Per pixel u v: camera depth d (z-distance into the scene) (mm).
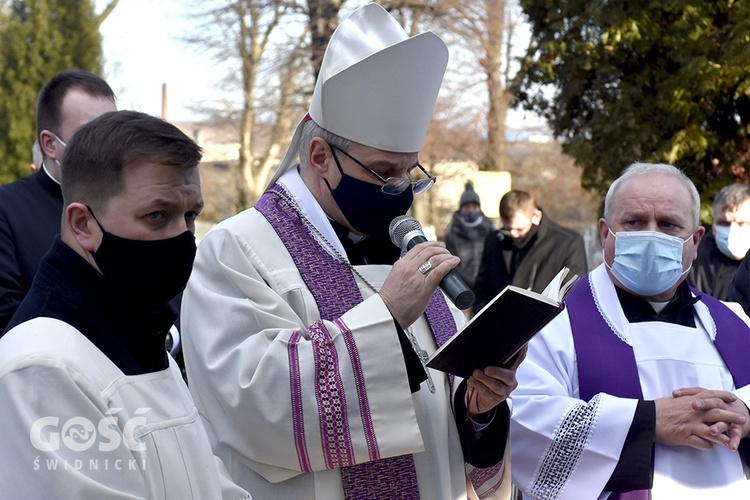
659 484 2713
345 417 2254
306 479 2375
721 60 7309
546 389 2818
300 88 16906
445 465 2492
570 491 2709
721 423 2641
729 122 7684
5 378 1609
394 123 2504
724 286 5273
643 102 7777
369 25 2574
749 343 2951
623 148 7898
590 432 2699
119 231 1731
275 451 2289
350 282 2518
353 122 2496
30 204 3178
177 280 1792
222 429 2369
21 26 15906
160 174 1740
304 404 2242
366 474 2396
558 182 29047
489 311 2092
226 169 29875
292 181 2650
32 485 1568
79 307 1728
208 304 2420
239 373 2293
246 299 2398
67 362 1638
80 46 16438
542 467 2746
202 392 2412
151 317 1817
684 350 2885
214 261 2479
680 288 3006
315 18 14953
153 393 1797
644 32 7570
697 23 7406
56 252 1755
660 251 2805
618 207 2916
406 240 2477
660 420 2684
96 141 1739
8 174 15844
